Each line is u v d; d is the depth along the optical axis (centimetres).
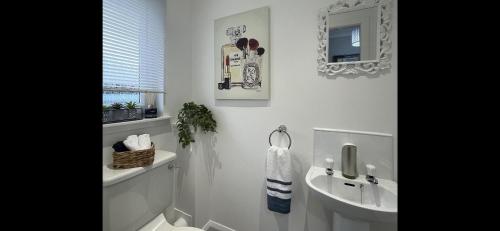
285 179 127
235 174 159
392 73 108
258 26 142
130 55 131
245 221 157
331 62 121
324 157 125
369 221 90
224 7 157
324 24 122
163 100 153
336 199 92
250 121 150
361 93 115
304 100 131
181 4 165
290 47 133
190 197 174
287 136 137
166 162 128
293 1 131
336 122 122
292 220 139
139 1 135
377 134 112
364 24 112
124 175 101
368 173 109
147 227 118
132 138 120
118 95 134
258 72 143
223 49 157
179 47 164
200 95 172
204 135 171
